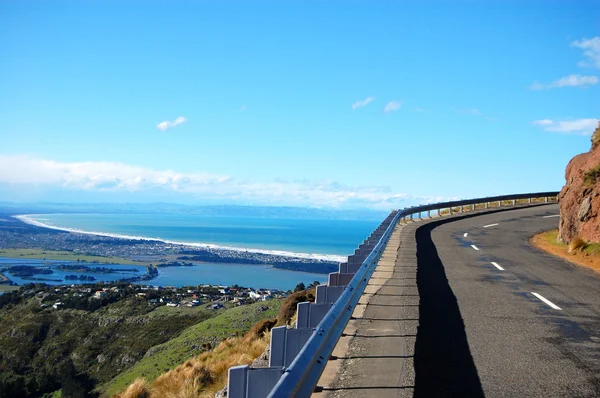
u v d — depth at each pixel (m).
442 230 29.64
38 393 36.75
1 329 53.03
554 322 9.45
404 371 6.58
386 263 17.25
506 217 37.22
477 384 6.08
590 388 5.95
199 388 10.23
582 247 19.84
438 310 10.35
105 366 40.88
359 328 8.88
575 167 24.17
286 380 3.92
